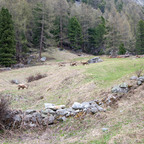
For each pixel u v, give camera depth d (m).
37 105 9.95
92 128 5.50
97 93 9.28
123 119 5.61
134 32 55.53
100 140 4.32
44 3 31.47
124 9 81.62
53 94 11.62
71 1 64.62
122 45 33.19
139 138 4.04
